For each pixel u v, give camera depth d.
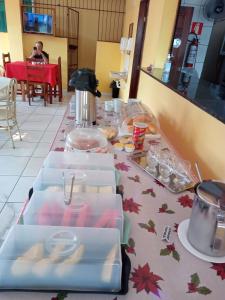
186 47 2.70
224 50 1.89
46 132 3.39
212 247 0.67
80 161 1.05
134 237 0.74
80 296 0.56
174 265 0.66
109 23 6.20
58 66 4.78
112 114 1.84
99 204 0.79
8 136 3.14
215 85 1.91
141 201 0.92
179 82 1.95
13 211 1.84
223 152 1.13
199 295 0.59
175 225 0.81
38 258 0.59
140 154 1.27
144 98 2.82
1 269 0.57
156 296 0.58
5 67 4.46
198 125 1.38
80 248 0.62
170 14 2.49
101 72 5.93
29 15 5.20
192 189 1.00
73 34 6.24
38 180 0.90
